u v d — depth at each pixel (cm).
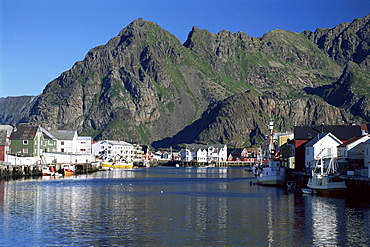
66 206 8138
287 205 8300
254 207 8106
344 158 11738
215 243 5494
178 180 15912
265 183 13062
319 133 14000
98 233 5953
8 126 18175
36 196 9444
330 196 9612
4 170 14138
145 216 7169
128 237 5753
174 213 7469
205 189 11762
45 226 6341
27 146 17900
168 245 5406
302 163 14262
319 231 6072
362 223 6550
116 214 7344
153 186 12750
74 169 17875
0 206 8012
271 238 5719
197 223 6612
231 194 10338
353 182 9419
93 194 10106
